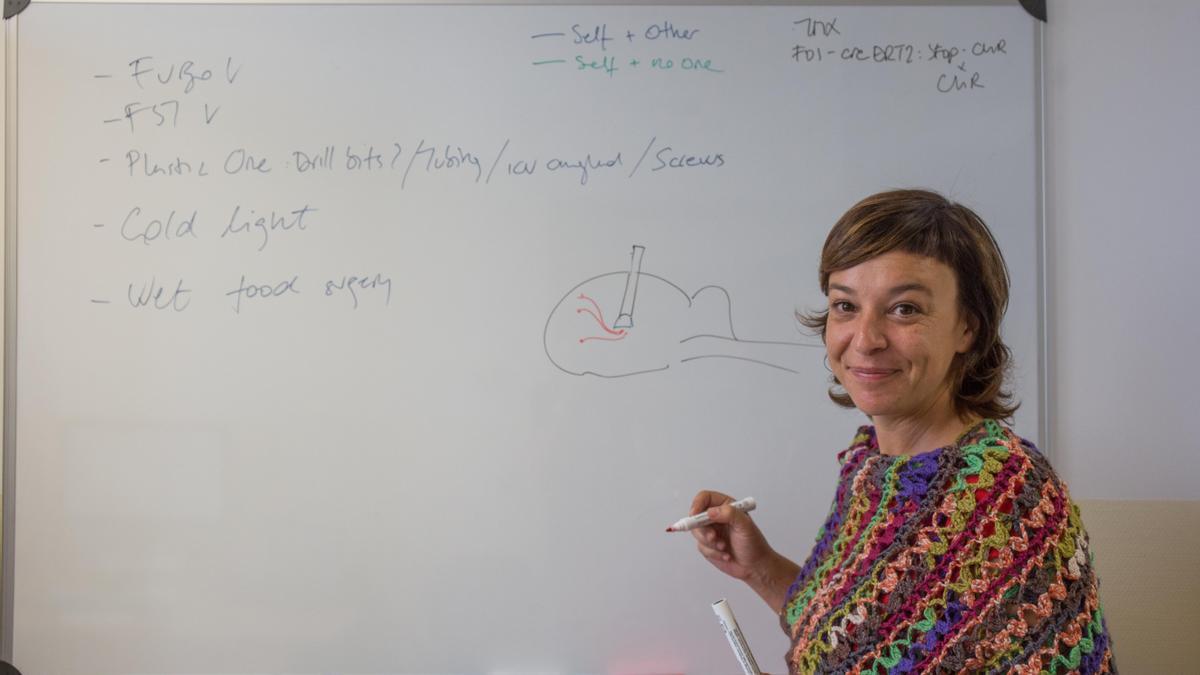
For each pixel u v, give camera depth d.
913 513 0.78
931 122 1.36
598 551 1.35
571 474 1.35
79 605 1.33
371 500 1.35
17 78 1.33
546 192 1.36
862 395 0.84
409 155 1.35
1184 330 1.35
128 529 1.33
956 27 1.36
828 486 1.36
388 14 1.35
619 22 1.36
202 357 1.34
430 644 1.35
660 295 1.36
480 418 1.35
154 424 1.34
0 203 1.33
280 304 1.35
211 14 1.35
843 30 1.36
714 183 1.36
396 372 1.35
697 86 1.36
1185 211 1.36
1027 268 1.36
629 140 1.36
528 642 1.35
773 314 1.36
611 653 1.35
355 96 1.35
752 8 1.36
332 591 1.34
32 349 1.33
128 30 1.34
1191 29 1.36
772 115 1.36
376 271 1.35
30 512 1.33
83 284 1.34
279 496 1.34
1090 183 1.36
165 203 1.34
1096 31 1.36
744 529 1.06
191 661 1.33
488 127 1.36
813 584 0.89
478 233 1.35
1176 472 1.35
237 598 1.34
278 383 1.35
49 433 1.33
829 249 0.87
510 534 1.35
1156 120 1.36
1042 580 0.71
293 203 1.35
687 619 1.35
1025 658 0.70
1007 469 0.75
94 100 1.34
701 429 1.36
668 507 1.36
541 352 1.35
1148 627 1.24
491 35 1.36
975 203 1.36
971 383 0.86
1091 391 1.36
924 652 0.73
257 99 1.35
